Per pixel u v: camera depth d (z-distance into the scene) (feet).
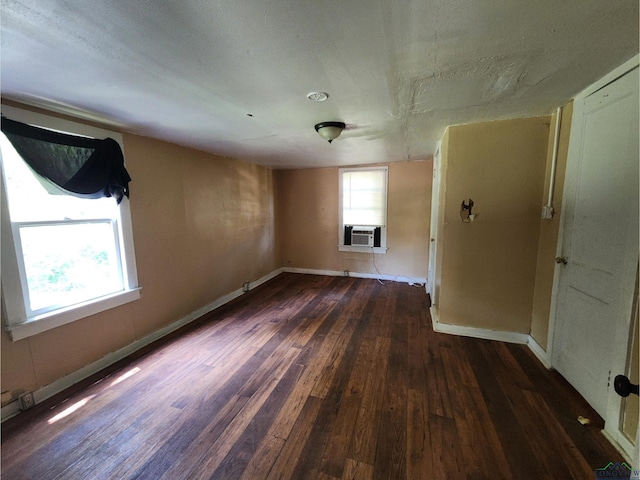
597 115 5.63
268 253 16.65
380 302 12.59
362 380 6.93
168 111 6.79
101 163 7.52
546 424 5.44
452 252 9.06
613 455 4.75
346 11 3.42
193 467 4.65
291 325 10.27
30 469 4.65
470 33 3.92
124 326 8.25
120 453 4.93
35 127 6.24
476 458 4.75
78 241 7.27
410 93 5.97
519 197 8.19
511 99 6.47
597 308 5.64
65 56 4.34
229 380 7.00
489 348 8.39
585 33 3.98
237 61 4.58
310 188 17.21
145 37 3.88
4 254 5.80
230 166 13.12
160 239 9.48
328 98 6.17
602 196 5.51
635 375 4.66
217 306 12.26
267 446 5.04
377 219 16.02
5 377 5.81
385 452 4.88
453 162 8.62
